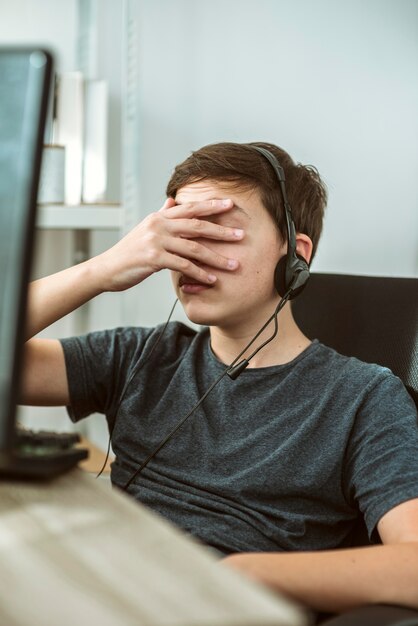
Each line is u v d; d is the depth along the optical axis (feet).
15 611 1.43
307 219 4.00
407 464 3.31
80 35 6.63
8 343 1.95
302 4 6.93
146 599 1.49
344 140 7.11
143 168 6.85
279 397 3.70
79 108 5.98
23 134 2.00
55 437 2.53
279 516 3.48
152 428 3.84
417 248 7.26
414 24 7.05
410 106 7.14
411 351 4.01
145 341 4.17
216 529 3.47
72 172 6.02
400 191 7.22
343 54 7.02
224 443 3.66
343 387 3.65
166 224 3.69
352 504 3.59
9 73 2.04
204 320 3.71
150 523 1.94
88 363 4.09
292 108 7.02
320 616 3.03
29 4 6.59
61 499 2.09
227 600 1.50
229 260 3.63
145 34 6.74
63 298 3.91
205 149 3.90
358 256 7.22
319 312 4.48
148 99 6.81
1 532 1.83
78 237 6.79
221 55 6.87
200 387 3.88
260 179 3.75
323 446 3.53
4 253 1.97
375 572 2.72
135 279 3.81
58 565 1.65
